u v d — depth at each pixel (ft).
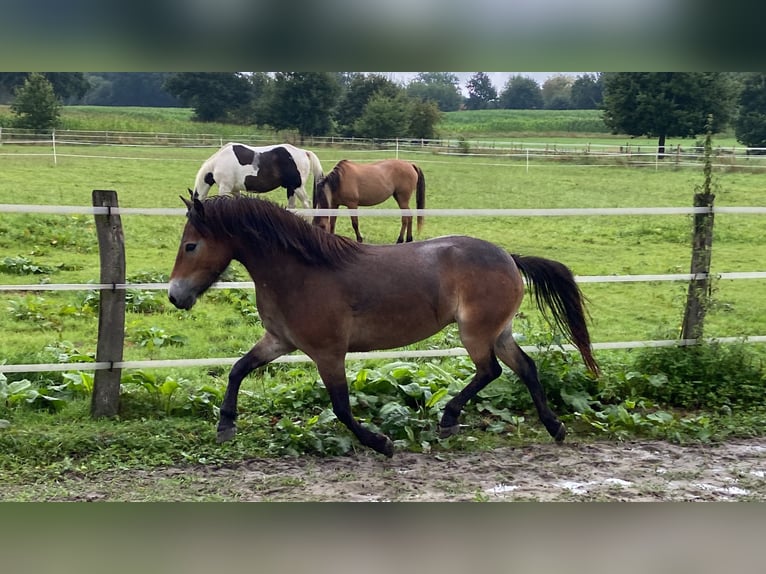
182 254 15.21
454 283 15.83
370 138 110.22
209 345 23.53
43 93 106.83
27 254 34.35
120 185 57.82
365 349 15.85
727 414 18.86
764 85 113.70
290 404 18.34
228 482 14.60
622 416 17.67
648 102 114.21
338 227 46.88
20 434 15.75
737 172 79.46
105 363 17.20
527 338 20.42
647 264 38.04
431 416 17.79
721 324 28.27
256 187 44.37
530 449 16.62
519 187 69.26
